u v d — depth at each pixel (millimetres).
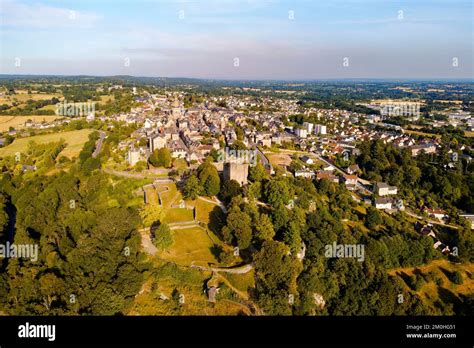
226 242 121062
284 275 106000
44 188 175875
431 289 142625
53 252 109750
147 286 102688
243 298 102625
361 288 123250
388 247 151875
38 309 91250
